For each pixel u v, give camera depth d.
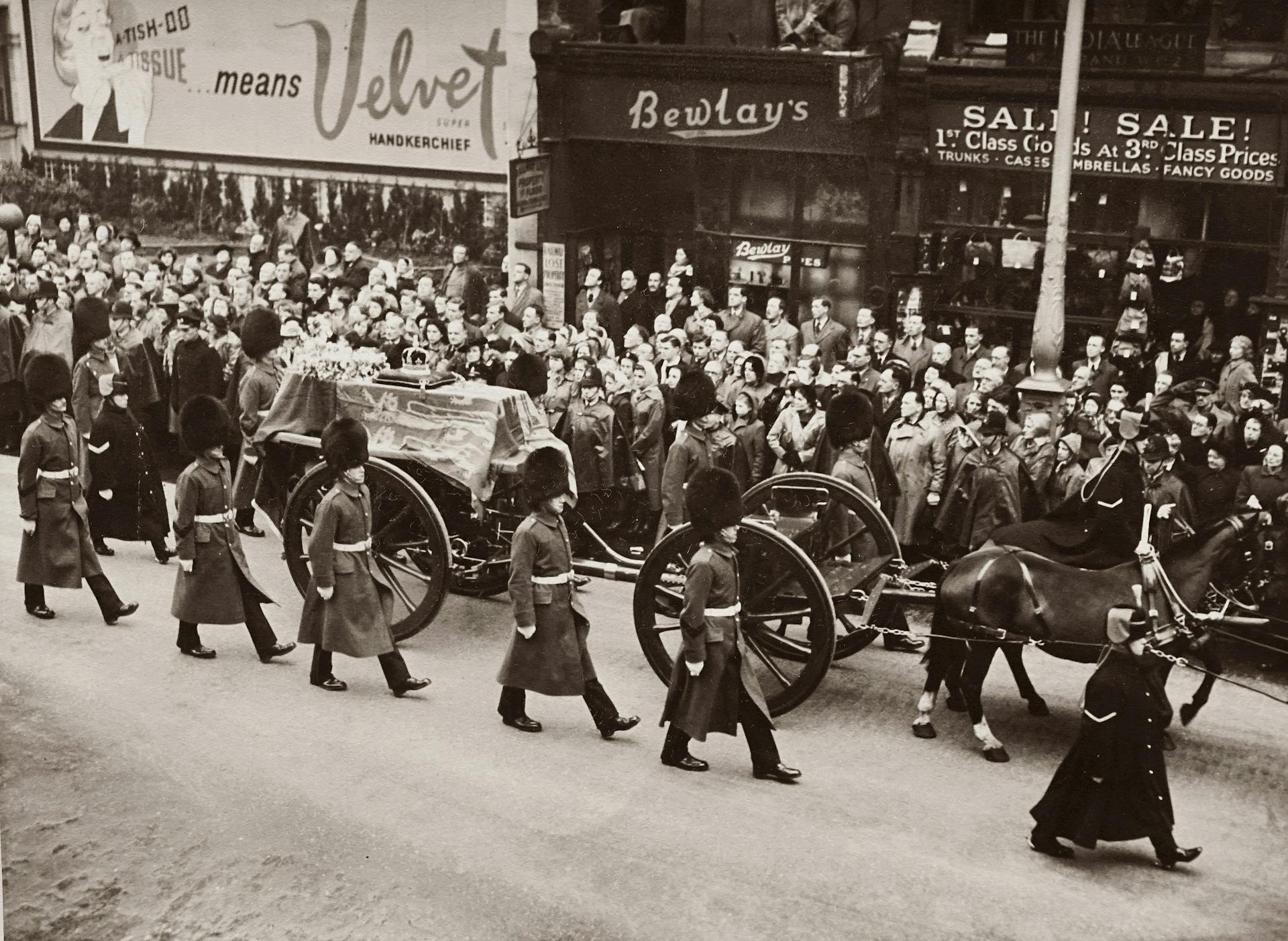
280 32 14.37
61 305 13.75
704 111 12.32
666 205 12.79
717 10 12.08
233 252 15.29
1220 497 7.49
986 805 6.84
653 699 8.16
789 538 8.00
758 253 12.41
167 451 13.66
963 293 11.15
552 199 13.19
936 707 8.09
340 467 7.84
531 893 5.99
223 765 7.20
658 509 10.60
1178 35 9.78
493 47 13.23
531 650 7.40
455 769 7.18
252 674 8.48
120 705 7.96
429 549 9.04
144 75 15.34
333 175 14.49
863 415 8.48
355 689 8.27
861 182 11.74
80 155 16.00
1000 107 10.72
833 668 8.74
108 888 6.11
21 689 8.16
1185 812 6.75
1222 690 8.27
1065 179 9.45
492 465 8.65
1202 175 9.98
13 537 11.35
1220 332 10.00
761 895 5.96
